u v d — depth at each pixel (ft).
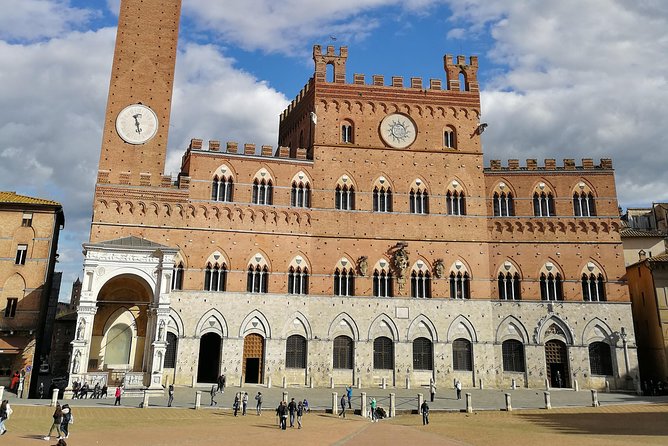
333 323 213.25
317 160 227.61
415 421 147.64
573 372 215.10
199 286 204.54
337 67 238.68
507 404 168.35
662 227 268.62
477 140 240.53
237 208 214.69
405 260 221.87
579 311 221.05
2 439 103.50
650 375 225.76
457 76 247.70
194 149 215.51
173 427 123.65
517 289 225.56
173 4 229.66
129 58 219.61
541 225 229.66
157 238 204.54
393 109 238.48
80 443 100.48
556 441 109.70
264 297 209.87
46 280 198.08
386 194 229.66
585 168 234.38
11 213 199.82
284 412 127.75
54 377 268.82
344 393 190.70
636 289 240.32
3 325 190.08
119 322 202.90
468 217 231.09
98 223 200.34
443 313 220.64
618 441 109.19
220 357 201.57
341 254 220.43
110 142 209.97
